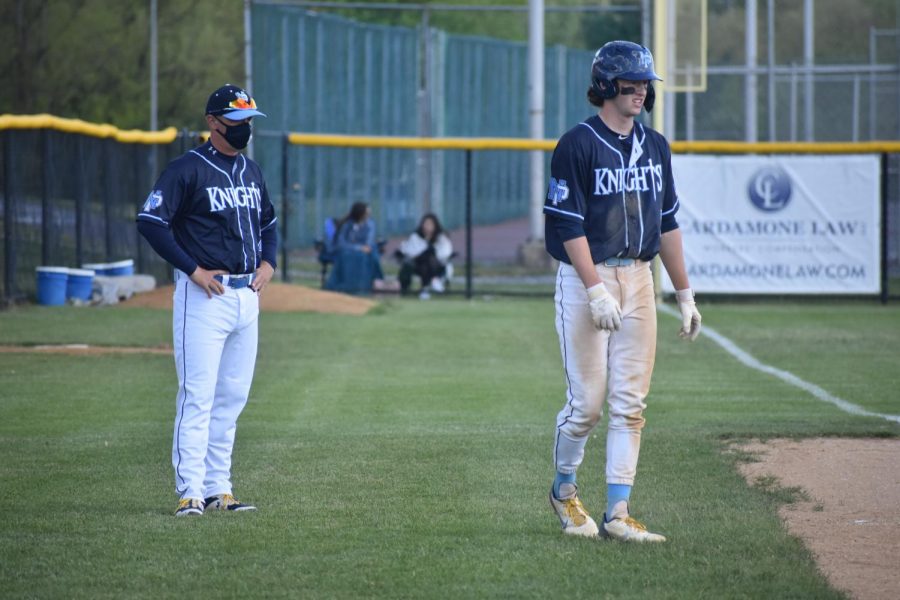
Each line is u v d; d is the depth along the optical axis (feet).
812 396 120.06
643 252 63.26
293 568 59.16
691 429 98.32
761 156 220.43
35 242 192.34
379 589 55.83
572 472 65.51
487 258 332.80
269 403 114.32
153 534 65.36
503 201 474.49
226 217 69.51
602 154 61.93
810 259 219.20
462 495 75.25
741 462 84.69
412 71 417.69
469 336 171.83
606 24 493.77
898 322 192.24
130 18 339.57
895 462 83.97
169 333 162.40
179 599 54.49
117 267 212.64
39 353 143.02
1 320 171.32
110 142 215.10
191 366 69.92
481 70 460.14
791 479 79.05
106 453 88.22
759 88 296.71
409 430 99.50
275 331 173.47
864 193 217.15
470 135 452.76
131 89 342.23
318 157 343.26
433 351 156.04
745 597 54.29
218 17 343.67
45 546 63.05
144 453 88.43
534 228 305.94
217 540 64.18
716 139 294.25
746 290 220.02
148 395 115.85
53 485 77.71
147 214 67.72
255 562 60.23
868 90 304.71
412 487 77.41
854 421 102.42
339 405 113.70
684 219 219.61
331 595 55.01
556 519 69.15
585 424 63.77
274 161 337.11
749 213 219.00
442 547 63.05
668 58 221.46
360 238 234.99
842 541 64.03
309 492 76.02
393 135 406.00
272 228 74.02
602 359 63.41
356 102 382.42
